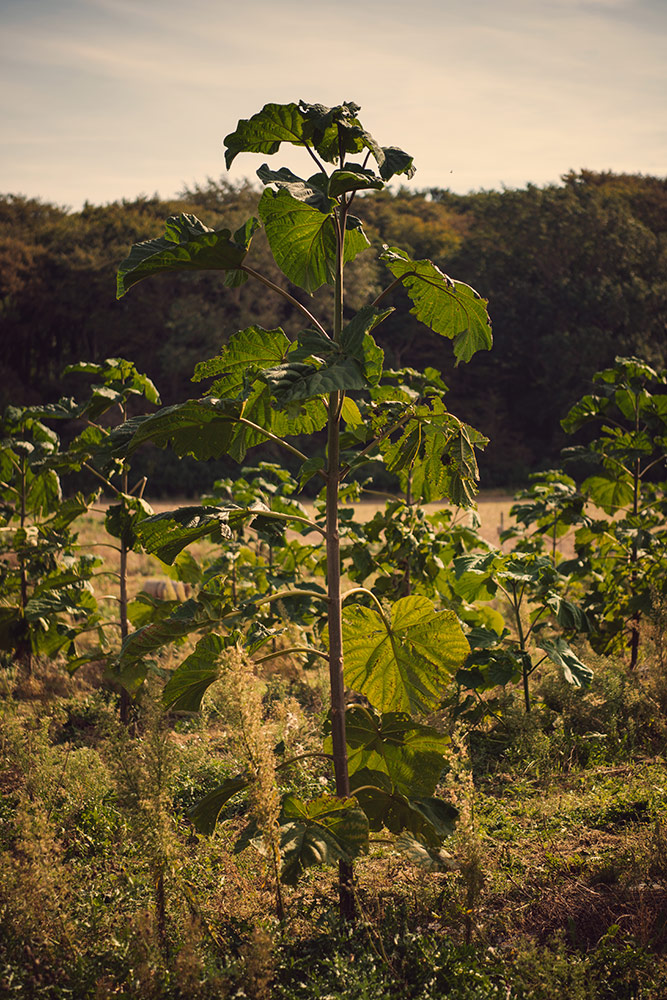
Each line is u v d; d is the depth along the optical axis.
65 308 42.38
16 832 4.62
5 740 5.81
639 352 42.44
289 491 8.20
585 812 4.93
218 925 3.79
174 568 7.37
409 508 7.41
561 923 3.85
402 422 4.06
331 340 3.44
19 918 3.51
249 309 40.59
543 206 48.03
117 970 3.46
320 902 4.02
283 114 3.38
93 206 49.00
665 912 3.80
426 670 4.12
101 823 4.90
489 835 4.68
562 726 6.29
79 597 6.98
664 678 6.58
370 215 56.09
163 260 3.43
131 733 6.45
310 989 3.34
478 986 3.38
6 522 8.02
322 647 7.56
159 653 7.72
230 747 6.02
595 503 8.59
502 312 47.41
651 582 7.52
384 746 4.17
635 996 3.32
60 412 6.96
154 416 3.54
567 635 7.33
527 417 48.12
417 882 4.07
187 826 5.01
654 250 46.78
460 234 62.44
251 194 50.34
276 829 3.36
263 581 8.22
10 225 44.88
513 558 6.49
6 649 7.43
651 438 8.06
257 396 3.89
